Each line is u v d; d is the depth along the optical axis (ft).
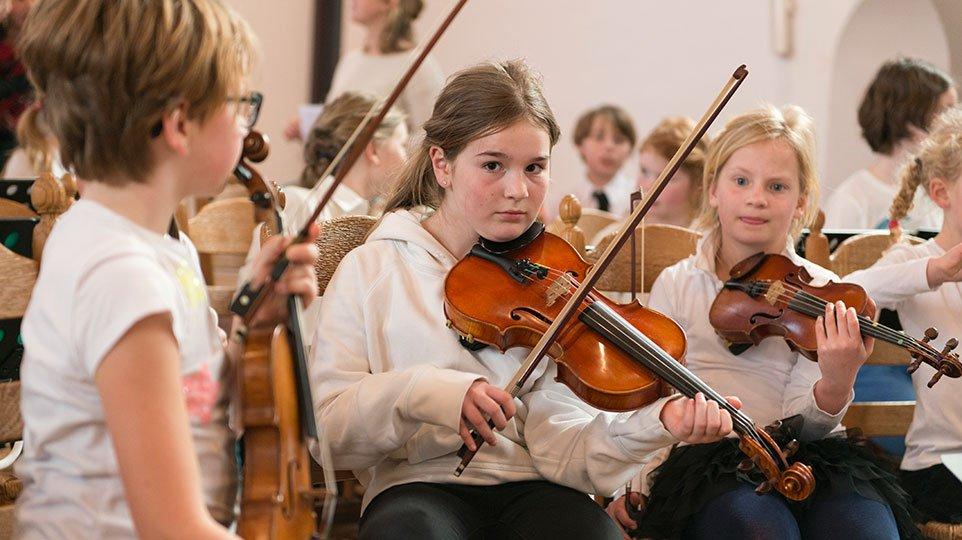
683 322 9.49
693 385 7.39
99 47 5.28
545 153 7.93
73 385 5.34
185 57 5.34
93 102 5.34
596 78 27.96
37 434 5.46
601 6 27.76
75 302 5.24
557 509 7.39
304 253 5.76
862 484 8.39
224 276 13.08
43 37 5.38
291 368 5.83
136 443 5.03
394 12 18.30
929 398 9.68
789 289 9.00
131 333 5.13
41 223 7.57
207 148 5.60
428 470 7.68
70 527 5.41
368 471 8.18
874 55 23.09
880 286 9.56
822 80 23.65
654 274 10.23
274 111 27.45
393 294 8.04
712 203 9.70
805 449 8.59
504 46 28.50
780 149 9.32
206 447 5.76
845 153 23.56
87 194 5.66
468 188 7.91
